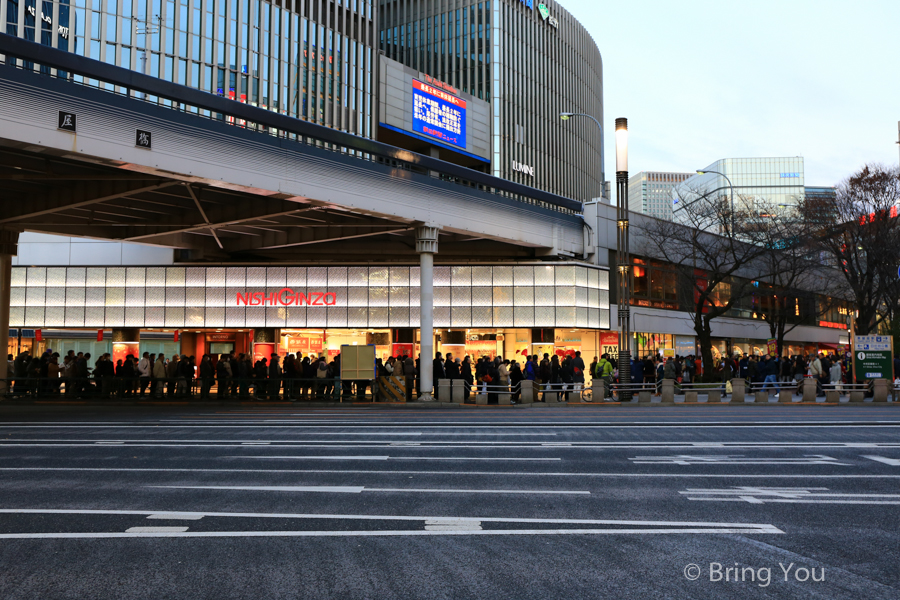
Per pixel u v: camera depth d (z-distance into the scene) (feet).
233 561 19.80
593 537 22.29
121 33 176.65
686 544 21.52
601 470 34.47
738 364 115.75
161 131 66.90
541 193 117.39
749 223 119.65
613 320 127.54
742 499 27.86
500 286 119.55
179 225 93.66
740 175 553.64
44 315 120.06
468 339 120.98
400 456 39.14
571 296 119.03
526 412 74.08
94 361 122.83
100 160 63.36
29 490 29.73
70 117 60.54
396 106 227.40
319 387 86.69
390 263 119.24
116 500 27.73
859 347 91.56
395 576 18.49
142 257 120.37
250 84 199.72
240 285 119.44
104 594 17.20
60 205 80.64
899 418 63.46
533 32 287.07
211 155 70.85
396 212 90.38
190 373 89.97
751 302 165.78
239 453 40.37
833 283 168.14
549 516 25.07
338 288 118.93
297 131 79.56
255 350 118.32
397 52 290.97
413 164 94.38
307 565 19.44
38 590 17.47
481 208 104.42
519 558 20.08
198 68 189.98
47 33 164.96
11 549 21.03
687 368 106.73
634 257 134.00
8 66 57.11
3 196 83.66
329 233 105.19
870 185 121.80
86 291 120.37
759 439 46.44
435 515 25.25
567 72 307.99
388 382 88.63
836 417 64.95
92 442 45.24
